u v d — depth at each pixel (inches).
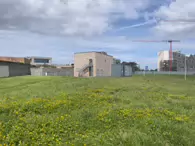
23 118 290.7
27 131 237.0
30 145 206.2
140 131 248.2
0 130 239.1
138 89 789.2
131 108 386.0
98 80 1170.6
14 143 207.3
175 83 1156.5
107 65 2571.4
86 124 279.1
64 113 336.5
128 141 214.1
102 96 523.8
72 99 462.6
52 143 213.2
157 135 234.2
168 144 213.5
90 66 2229.3
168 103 472.1
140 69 4148.6
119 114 323.3
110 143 211.0
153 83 1116.5
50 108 362.9
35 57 3307.1
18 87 792.3
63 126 261.3
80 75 2240.4
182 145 214.1
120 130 251.6
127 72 2465.6
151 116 313.6
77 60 2319.1
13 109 344.8
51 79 1195.3
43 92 628.7
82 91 656.4
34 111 348.2
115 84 969.5
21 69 1780.3
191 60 3690.9
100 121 291.9
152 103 460.1
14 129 241.1
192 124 283.1
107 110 351.9
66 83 943.0
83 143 212.7
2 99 486.6
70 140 225.3
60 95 530.9
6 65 1551.4
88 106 395.9
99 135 237.9
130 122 287.9
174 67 4114.2
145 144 209.9
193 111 379.2
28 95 568.7
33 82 1000.2
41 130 243.3
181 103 465.7
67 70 2364.7
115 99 502.0
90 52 2236.7
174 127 260.5
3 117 296.7
